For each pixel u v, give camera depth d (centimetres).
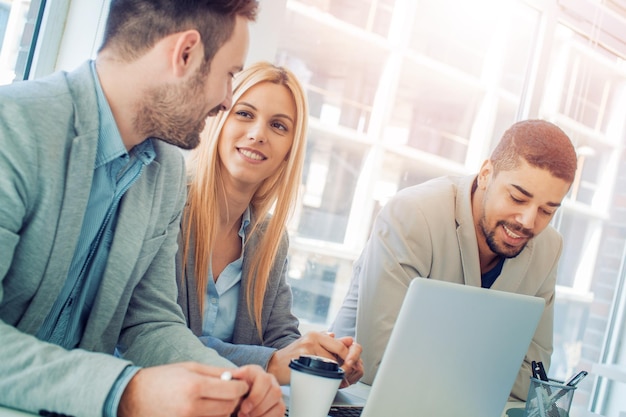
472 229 171
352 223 1059
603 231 521
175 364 76
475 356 97
